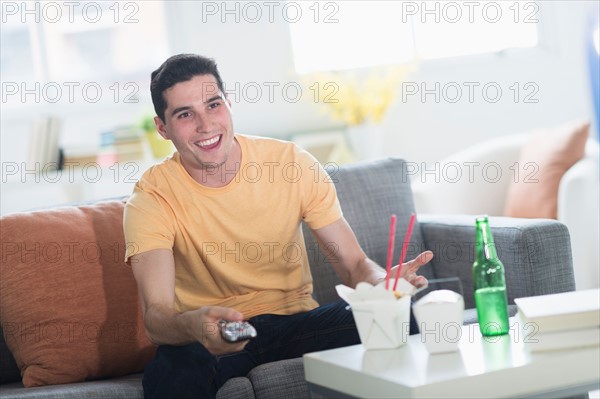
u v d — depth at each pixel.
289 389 2.10
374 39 5.31
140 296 2.25
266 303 2.42
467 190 3.99
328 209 2.44
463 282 2.76
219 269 2.38
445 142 5.38
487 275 1.91
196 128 2.31
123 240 2.50
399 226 2.86
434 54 5.38
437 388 1.60
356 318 1.89
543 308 1.78
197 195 2.36
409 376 1.65
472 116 5.39
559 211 3.75
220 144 2.32
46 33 4.91
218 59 5.04
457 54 5.39
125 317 2.43
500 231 2.56
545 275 2.50
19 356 2.36
